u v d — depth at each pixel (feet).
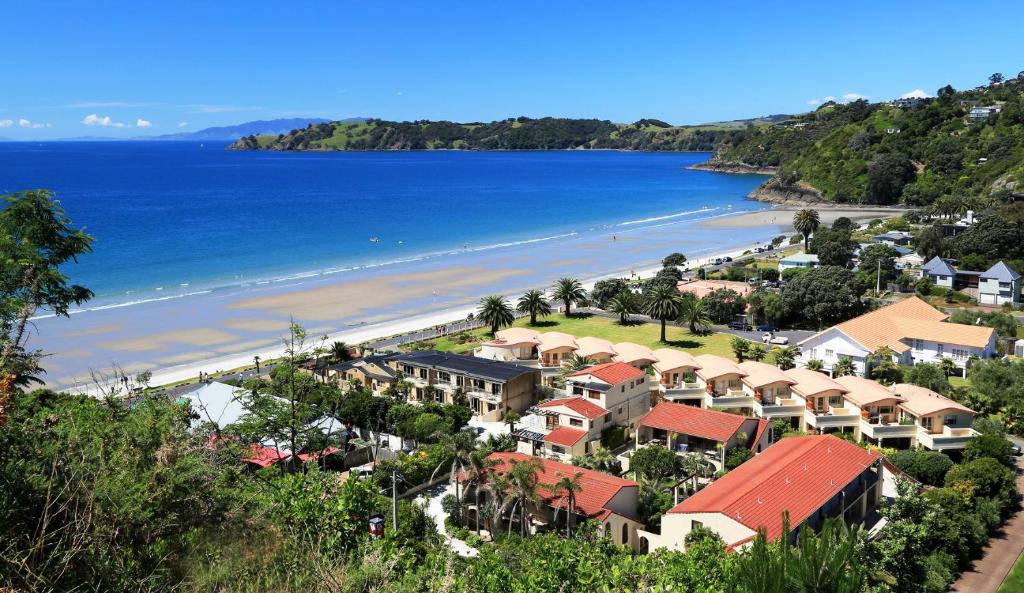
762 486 165.07
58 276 108.99
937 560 156.87
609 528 169.68
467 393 275.59
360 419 248.73
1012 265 480.23
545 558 119.03
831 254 518.37
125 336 379.96
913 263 525.75
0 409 59.52
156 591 62.85
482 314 368.68
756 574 91.86
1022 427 237.66
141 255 601.21
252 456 140.97
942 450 216.95
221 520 73.46
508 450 231.30
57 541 56.49
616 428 236.63
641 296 426.92
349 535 93.09
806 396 241.55
